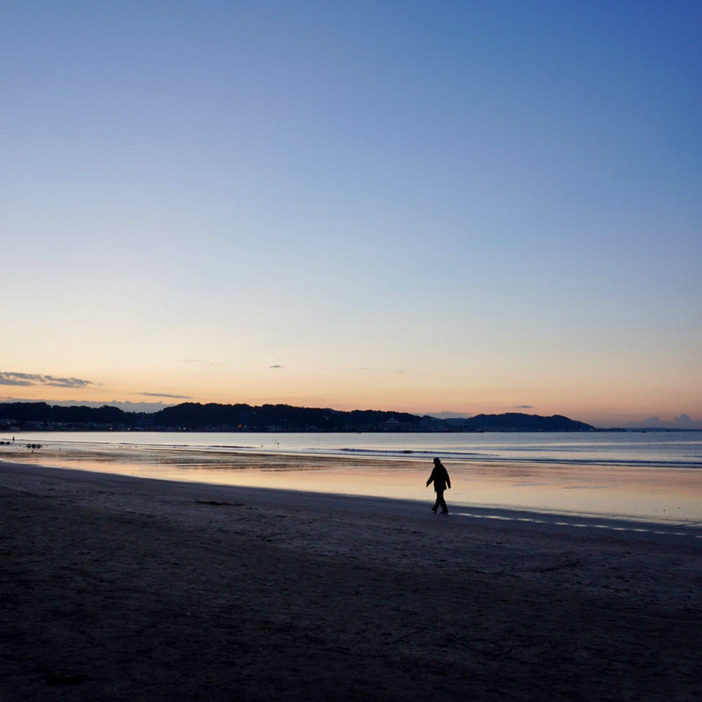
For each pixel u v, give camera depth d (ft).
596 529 57.98
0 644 19.65
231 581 31.37
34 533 43.83
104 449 275.80
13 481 94.38
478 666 19.89
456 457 213.66
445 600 29.19
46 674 17.24
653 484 107.96
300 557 39.58
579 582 34.83
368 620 24.97
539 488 101.60
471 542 48.80
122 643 20.30
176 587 29.40
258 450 282.15
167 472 136.67
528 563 40.52
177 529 49.62
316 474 132.67
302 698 16.44
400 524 58.90
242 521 56.44
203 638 21.35
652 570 38.86
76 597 26.32
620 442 472.03
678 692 18.19
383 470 145.79
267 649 20.52
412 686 17.81
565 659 20.93
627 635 24.07
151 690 16.43
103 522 51.24
